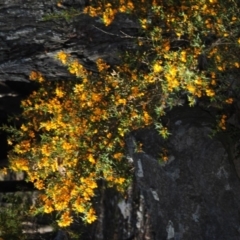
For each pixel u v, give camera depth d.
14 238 7.26
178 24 5.17
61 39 6.25
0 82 7.87
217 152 5.63
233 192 5.57
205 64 5.41
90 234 7.42
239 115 5.70
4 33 6.38
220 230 5.63
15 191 8.35
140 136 6.06
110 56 6.16
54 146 5.49
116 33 6.06
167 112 5.98
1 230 7.16
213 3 5.02
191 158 5.76
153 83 5.29
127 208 7.04
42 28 6.27
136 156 6.12
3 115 8.20
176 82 4.85
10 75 6.80
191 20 5.10
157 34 5.21
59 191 5.46
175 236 5.92
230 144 5.75
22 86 7.82
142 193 6.40
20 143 5.88
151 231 6.73
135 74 5.35
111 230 7.19
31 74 6.31
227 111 5.77
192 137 5.76
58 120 5.45
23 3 6.25
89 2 6.06
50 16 5.89
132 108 5.32
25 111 6.11
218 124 5.52
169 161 5.87
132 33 6.02
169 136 5.87
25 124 6.40
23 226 7.87
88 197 5.41
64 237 7.54
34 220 7.94
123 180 5.92
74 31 6.21
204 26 5.10
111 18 5.33
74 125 5.39
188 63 4.86
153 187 6.10
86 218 5.54
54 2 6.16
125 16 5.98
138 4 5.48
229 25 4.98
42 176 5.82
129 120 5.37
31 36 6.33
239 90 5.43
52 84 6.56
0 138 8.26
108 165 5.55
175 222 5.95
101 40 6.13
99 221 7.35
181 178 5.83
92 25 6.13
